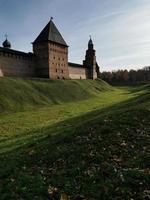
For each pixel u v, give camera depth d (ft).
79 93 299.38
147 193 35.06
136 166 43.80
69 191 38.06
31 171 47.42
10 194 38.99
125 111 78.74
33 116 154.40
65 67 390.42
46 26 369.30
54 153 53.83
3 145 76.84
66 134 66.13
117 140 55.98
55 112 170.09
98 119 75.20
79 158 49.39
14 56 309.22
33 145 66.33
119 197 35.06
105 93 354.54
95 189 37.63
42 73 350.23
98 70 586.04
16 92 223.71
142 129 61.52
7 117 153.28
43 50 350.02
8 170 49.32
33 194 38.29
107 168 43.65
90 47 503.20
